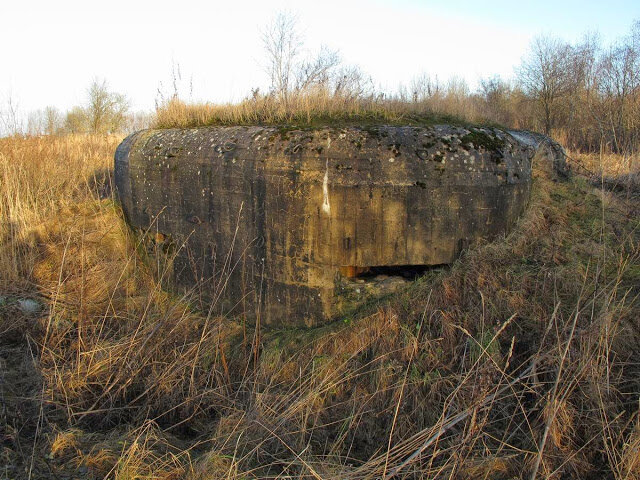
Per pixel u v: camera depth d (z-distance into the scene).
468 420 3.14
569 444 3.14
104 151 11.16
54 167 8.73
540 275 3.98
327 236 4.08
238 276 4.64
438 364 3.62
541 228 4.52
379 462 3.07
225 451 3.31
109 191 8.95
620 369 3.43
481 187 3.99
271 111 5.17
